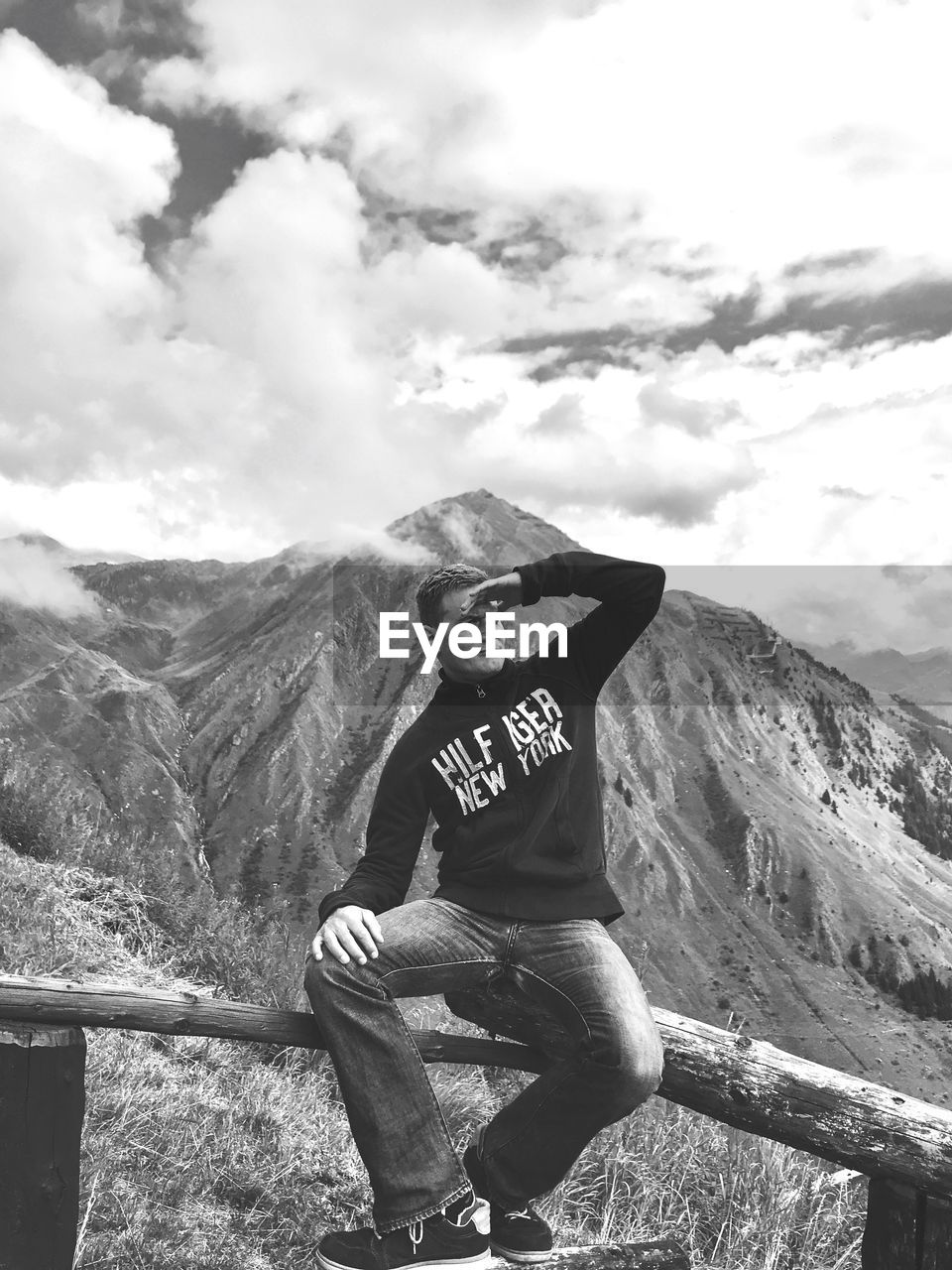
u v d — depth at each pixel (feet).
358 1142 6.89
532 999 7.35
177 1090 12.81
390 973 7.01
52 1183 6.53
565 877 7.28
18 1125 6.43
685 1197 12.16
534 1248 7.16
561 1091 7.03
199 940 20.92
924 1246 7.45
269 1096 13.62
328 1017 6.93
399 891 7.53
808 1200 11.93
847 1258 11.16
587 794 7.62
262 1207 10.56
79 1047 6.71
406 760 7.57
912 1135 7.45
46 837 23.63
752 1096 7.75
